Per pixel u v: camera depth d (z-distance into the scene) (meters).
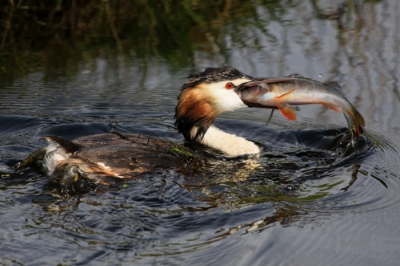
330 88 10.96
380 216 9.23
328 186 10.18
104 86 15.27
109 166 9.94
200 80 12.19
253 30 18.20
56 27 17.97
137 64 16.44
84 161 9.89
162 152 10.71
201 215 8.89
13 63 16.28
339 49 16.80
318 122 13.85
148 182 9.87
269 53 16.61
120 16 18.73
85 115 13.81
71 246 7.99
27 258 7.71
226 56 16.45
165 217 8.80
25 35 17.59
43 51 16.88
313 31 18.09
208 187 9.88
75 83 15.43
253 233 8.47
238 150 11.91
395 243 8.52
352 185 10.23
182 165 10.56
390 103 13.88
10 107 14.00
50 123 13.17
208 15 19.17
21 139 12.20
